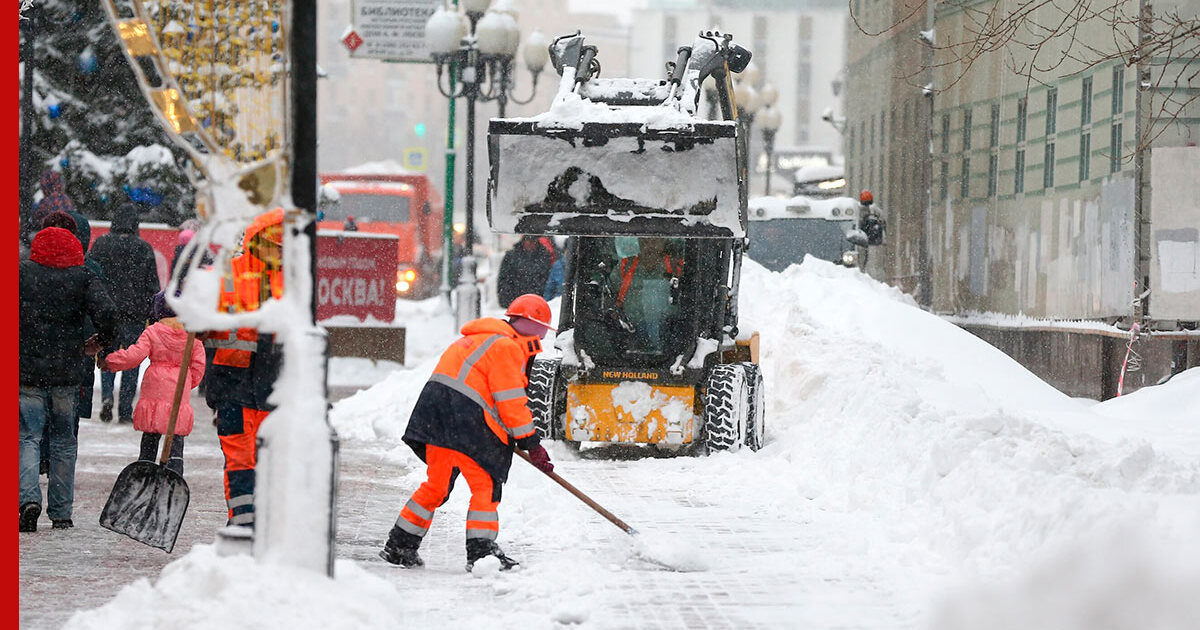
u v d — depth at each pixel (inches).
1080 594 645.3
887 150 2588.6
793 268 2182.6
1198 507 799.7
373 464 1457.9
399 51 3777.1
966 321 2130.9
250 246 856.3
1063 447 1098.7
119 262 1691.7
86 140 2896.2
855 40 2962.6
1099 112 1770.4
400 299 4402.1
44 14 2866.6
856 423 1334.9
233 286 864.3
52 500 1025.5
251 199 686.5
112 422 1807.3
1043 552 789.2
